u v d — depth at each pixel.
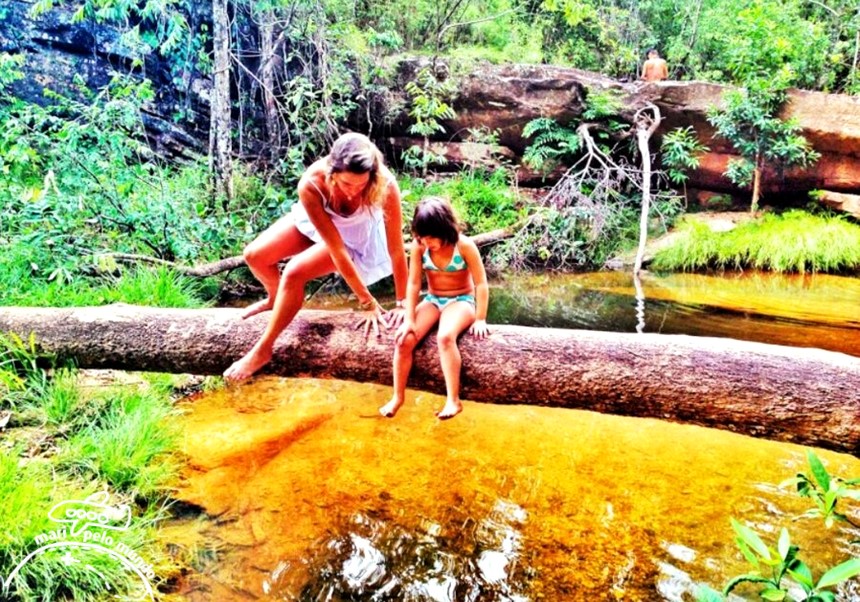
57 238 4.96
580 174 9.16
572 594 2.15
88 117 6.50
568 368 2.49
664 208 9.16
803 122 8.61
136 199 6.18
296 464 3.02
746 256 8.39
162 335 2.95
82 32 8.11
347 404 3.80
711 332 5.32
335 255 2.52
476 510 2.66
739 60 8.87
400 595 2.15
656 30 11.78
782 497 2.79
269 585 2.18
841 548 2.41
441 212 2.46
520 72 9.41
